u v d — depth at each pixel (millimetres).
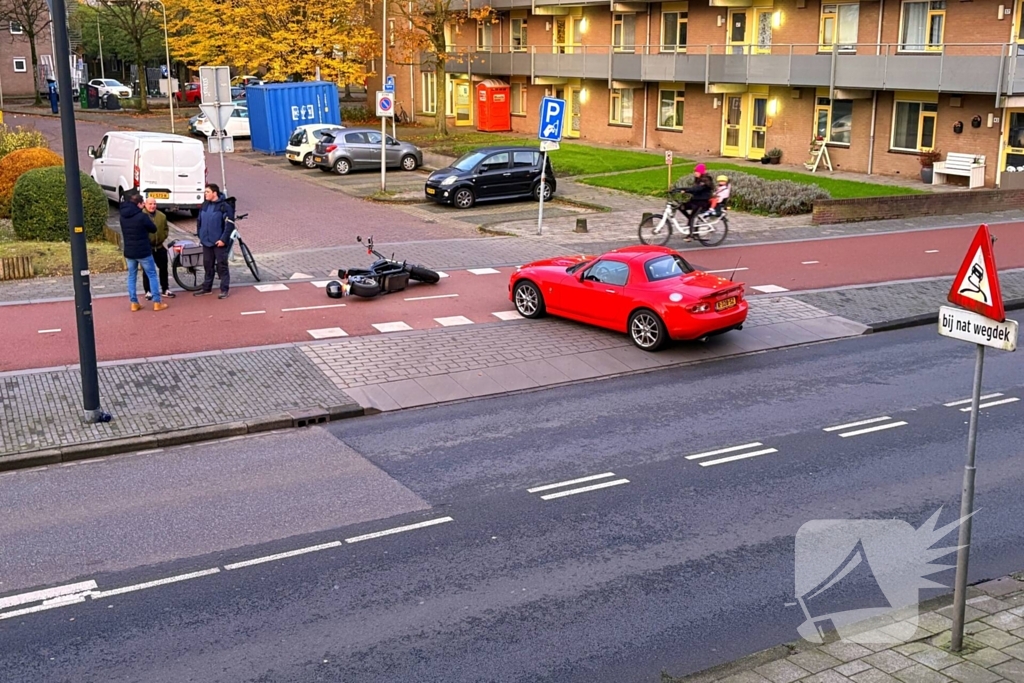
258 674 7008
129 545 9102
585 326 16734
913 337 16734
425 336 15906
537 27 48469
